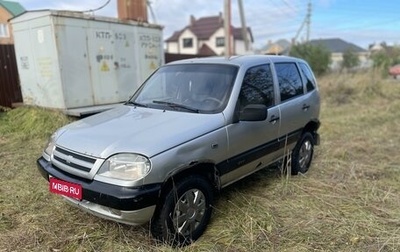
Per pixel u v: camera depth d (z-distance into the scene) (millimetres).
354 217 3600
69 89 7309
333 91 13164
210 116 3314
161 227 2887
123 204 2582
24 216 3508
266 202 3941
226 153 3354
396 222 3502
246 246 3072
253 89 3848
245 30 20688
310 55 20719
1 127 7047
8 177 4617
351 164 5465
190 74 3951
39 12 7023
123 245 3037
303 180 4703
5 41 21875
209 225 3393
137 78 8852
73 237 3131
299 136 4754
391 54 26234
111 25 8016
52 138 3338
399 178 4840
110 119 3387
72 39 7238
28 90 8016
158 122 3188
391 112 10445
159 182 2727
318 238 3209
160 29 9336
